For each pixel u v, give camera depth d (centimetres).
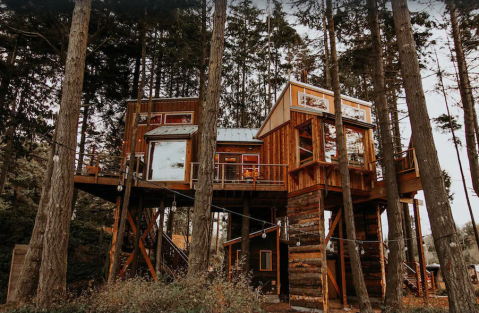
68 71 955
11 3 1310
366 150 1351
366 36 1459
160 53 1781
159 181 1373
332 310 1206
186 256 1748
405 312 857
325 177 1215
